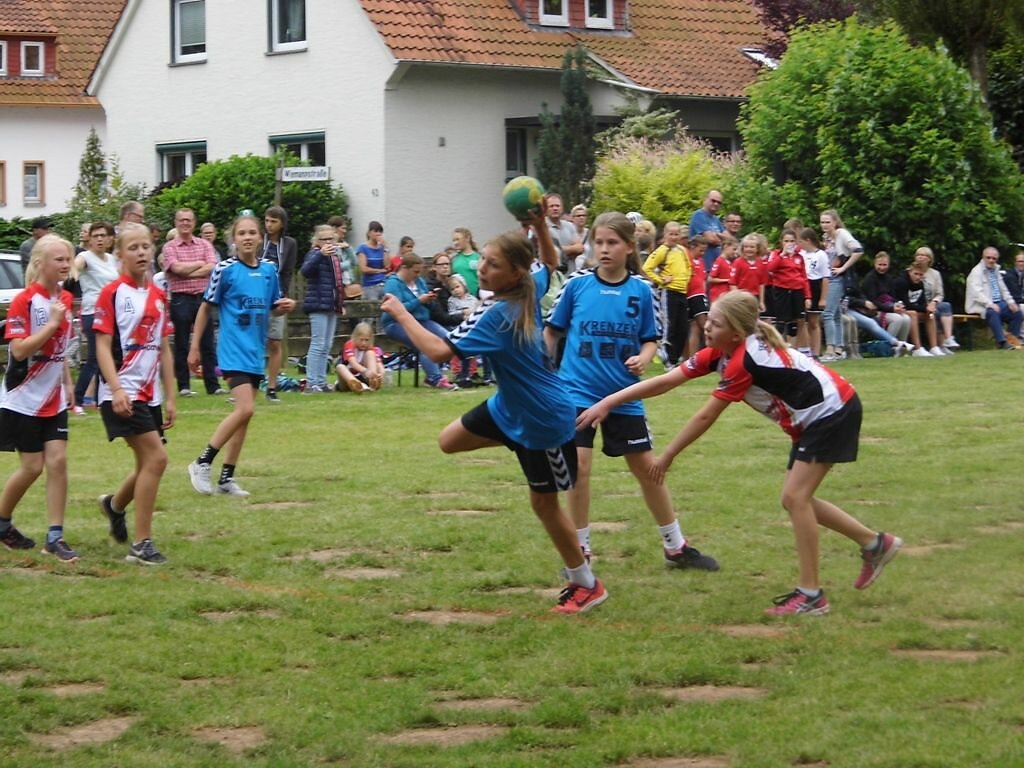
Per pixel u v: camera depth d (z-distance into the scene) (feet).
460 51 102.63
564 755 19.13
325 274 63.87
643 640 24.40
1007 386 61.41
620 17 113.09
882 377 65.62
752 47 118.01
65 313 30.48
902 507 35.65
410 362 69.46
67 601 26.71
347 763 18.94
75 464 43.27
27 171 149.59
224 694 21.61
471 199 105.50
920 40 98.73
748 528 33.47
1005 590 27.58
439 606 26.78
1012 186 86.63
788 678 22.25
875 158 84.74
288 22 107.96
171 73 116.57
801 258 71.00
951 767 18.22
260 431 50.37
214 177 99.30
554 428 25.53
